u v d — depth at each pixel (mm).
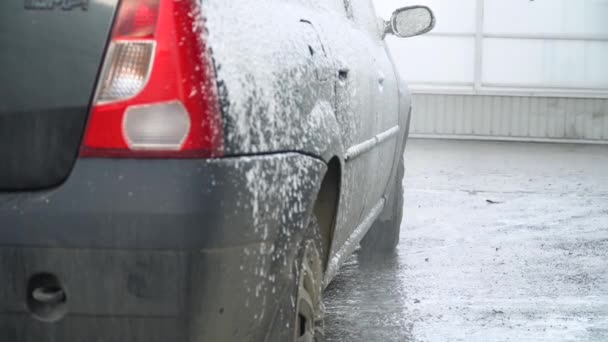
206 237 1889
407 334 4105
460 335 4109
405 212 8227
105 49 1935
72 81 1937
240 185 1960
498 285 5176
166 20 1933
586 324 4340
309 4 2949
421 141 19391
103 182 1889
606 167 13477
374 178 3982
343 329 4172
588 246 6512
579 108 20016
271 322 2312
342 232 3273
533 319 4418
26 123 1953
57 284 1926
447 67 21000
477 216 8008
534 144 19266
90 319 1918
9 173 1958
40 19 1963
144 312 1906
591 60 20703
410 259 5910
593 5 20562
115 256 1887
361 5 4355
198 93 1914
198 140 1901
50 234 1894
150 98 1912
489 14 20812
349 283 5164
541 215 8102
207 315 1940
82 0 1953
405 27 5000
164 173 1886
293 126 2246
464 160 14469
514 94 20125
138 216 1871
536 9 20703
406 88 5375
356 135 3217
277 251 2174
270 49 2203
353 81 3148
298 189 2242
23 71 1960
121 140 1901
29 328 1937
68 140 1930
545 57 20844
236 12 2102
